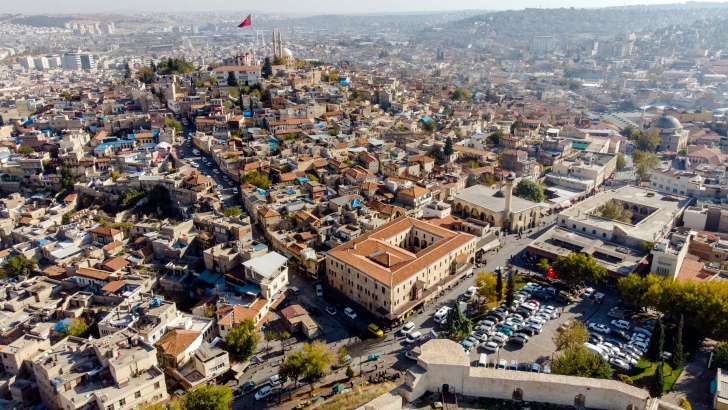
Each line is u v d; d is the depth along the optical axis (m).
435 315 189.88
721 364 155.38
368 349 175.00
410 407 107.50
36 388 154.25
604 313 192.50
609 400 106.12
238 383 160.12
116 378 140.38
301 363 153.38
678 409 107.25
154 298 183.62
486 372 111.56
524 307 193.88
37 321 186.12
